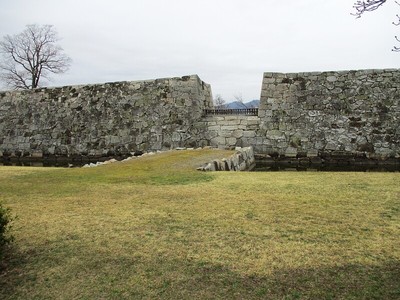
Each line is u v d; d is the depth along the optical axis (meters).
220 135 16.62
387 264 3.81
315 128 15.49
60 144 19.42
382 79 15.20
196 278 3.69
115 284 3.64
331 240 4.43
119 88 18.92
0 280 3.78
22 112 20.89
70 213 5.66
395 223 4.93
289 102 16.06
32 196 6.77
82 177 8.80
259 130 16.14
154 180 8.23
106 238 4.65
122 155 18.00
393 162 14.32
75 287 3.63
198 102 17.53
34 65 34.28
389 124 14.70
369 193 6.51
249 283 3.58
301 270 3.75
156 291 3.51
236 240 4.50
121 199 6.47
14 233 4.84
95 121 18.94
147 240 4.57
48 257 4.19
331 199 6.16
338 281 3.54
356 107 15.21
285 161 15.57
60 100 20.08
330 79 15.80
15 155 20.34
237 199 6.30
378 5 4.07
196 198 6.43
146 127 17.89
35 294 3.54
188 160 11.55
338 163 14.91
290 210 5.59
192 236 4.66
